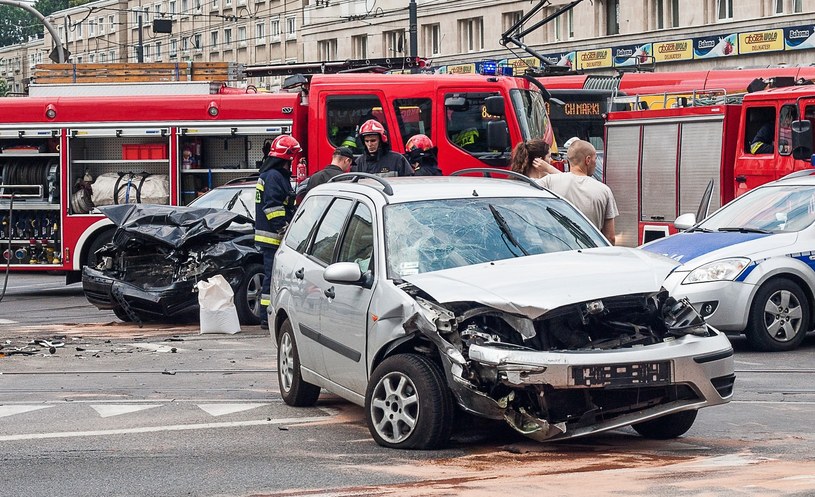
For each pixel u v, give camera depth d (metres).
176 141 23.69
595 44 60.28
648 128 22.55
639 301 8.55
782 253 14.48
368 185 10.50
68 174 23.97
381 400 9.06
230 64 26.72
